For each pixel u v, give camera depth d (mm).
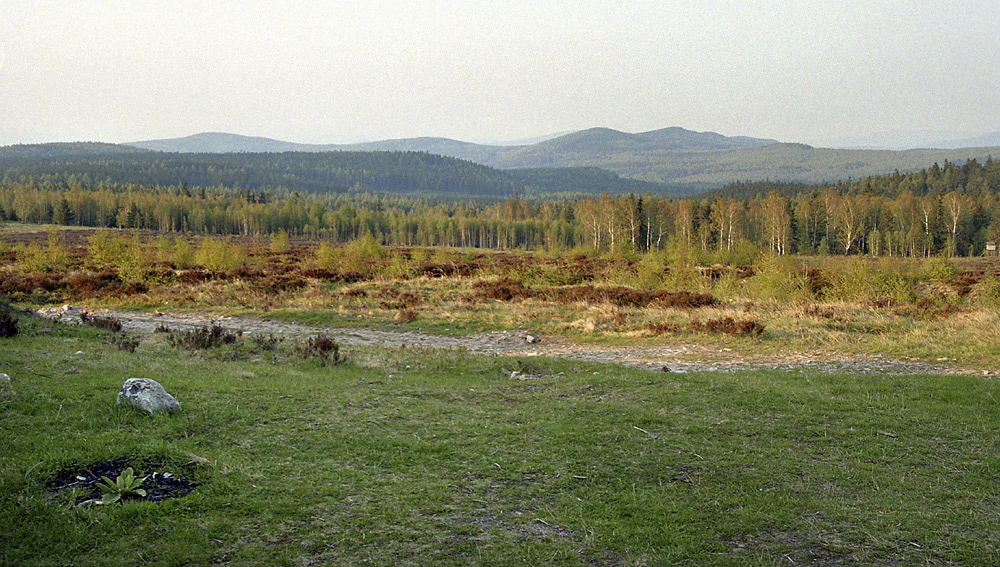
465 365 14828
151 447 6375
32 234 93000
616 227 103812
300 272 37188
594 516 5691
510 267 43781
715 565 4855
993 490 6547
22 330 13938
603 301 26922
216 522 5117
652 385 11648
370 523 5309
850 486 6602
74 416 7238
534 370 14508
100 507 5172
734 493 6328
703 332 20047
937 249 97562
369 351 16375
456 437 7840
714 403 10094
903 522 5699
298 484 6020
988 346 16094
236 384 10031
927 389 11125
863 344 17578
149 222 136500
